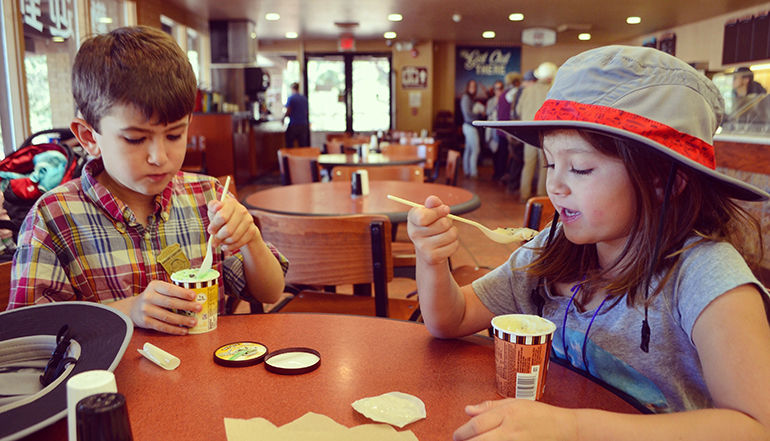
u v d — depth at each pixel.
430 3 7.65
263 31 10.12
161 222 1.19
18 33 4.21
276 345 0.87
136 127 0.93
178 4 7.47
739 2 7.52
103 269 1.11
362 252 1.60
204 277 0.93
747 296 0.68
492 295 0.99
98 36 0.98
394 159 4.57
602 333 0.85
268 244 1.37
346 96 11.80
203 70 8.91
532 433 0.57
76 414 0.45
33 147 2.12
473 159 10.01
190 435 0.61
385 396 0.68
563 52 12.03
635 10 8.13
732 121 4.11
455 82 12.12
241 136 8.20
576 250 0.93
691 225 0.76
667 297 0.78
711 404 0.80
